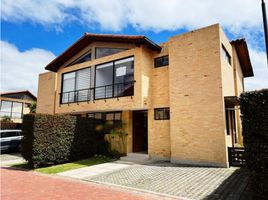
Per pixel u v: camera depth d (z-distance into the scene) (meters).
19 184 7.68
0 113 32.00
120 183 7.53
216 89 10.40
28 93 35.19
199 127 10.62
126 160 12.41
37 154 10.71
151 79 13.03
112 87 13.64
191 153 10.68
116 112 14.73
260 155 4.94
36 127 10.84
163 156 12.02
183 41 11.86
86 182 7.92
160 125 12.43
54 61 16.64
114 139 14.21
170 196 5.95
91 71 14.88
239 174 8.21
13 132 18.16
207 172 8.66
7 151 17.48
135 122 14.41
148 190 6.56
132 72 12.84
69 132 12.41
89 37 14.80
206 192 6.14
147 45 12.59
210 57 10.82
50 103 17.78
